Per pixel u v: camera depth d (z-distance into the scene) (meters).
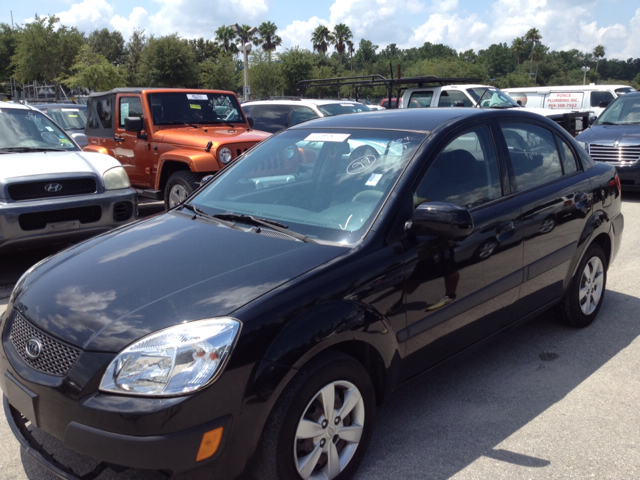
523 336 4.41
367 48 132.25
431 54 134.12
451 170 3.28
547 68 116.56
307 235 2.93
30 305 2.66
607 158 9.96
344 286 2.59
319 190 3.28
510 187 3.61
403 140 3.32
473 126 3.53
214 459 2.21
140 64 46.44
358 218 2.94
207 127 8.85
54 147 6.66
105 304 2.48
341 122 3.83
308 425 2.45
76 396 2.22
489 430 3.16
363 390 2.69
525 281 3.67
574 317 4.42
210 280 2.54
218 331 2.25
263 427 2.31
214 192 3.73
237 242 2.91
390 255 2.80
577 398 3.50
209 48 70.69
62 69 39.06
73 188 5.82
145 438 2.12
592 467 2.84
